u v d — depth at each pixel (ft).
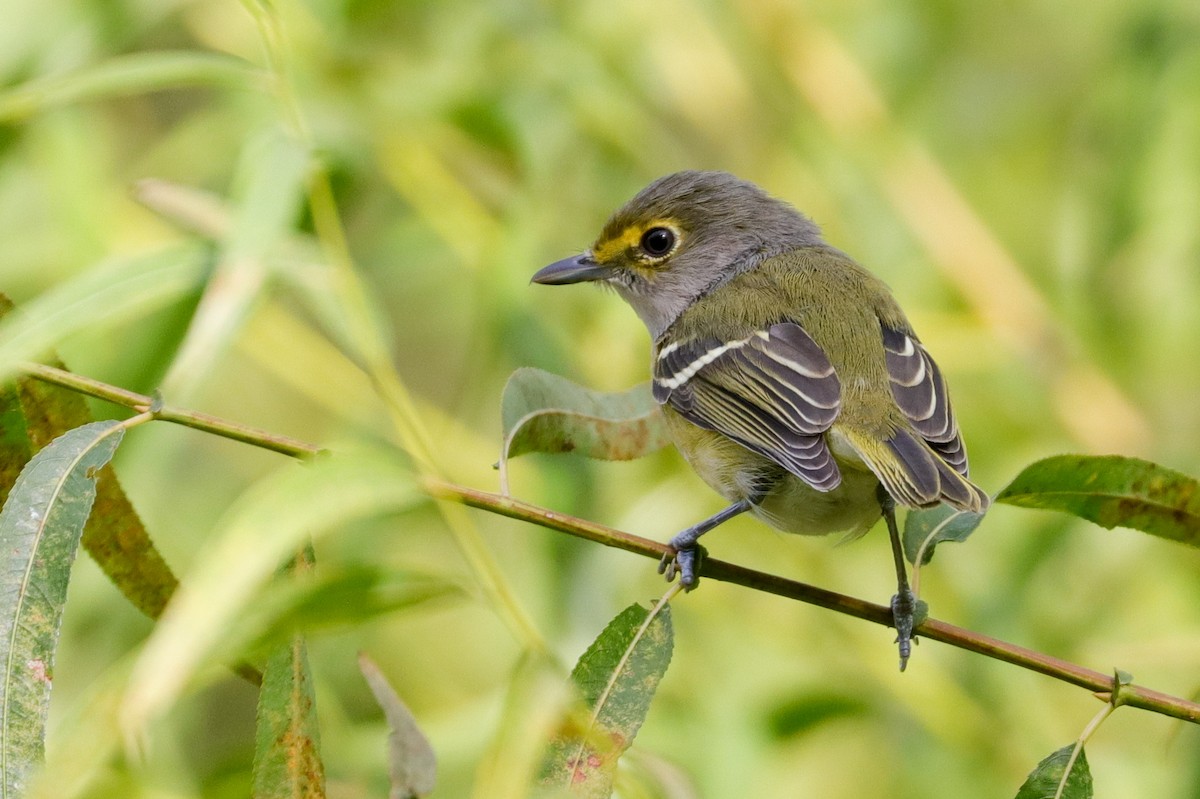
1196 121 34.55
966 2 39.42
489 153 34.45
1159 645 30.55
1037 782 20.02
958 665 31.68
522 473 31.45
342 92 33.55
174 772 27.73
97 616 29.68
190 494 34.35
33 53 31.55
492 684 33.42
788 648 32.40
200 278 23.86
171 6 32.76
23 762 17.56
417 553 32.40
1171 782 29.63
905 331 28.68
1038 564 31.19
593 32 36.50
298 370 33.27
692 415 28.25
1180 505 22.00
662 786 22.43
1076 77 38.96
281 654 19.81
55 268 31.78
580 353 34.14
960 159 39.86
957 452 26.25
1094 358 35.83
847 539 27.45
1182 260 35.06
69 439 19.24
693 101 38.17
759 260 31.99
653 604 20.71
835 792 32.68
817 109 37.99
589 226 36.58
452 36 35.24
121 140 38.22
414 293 39.88
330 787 27.32
